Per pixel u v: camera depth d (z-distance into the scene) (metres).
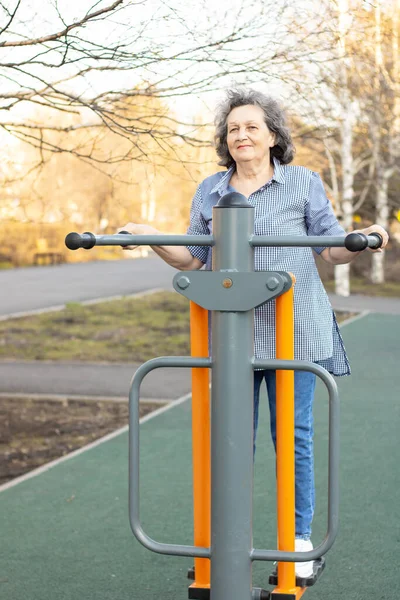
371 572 4.26
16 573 4.31
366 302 20.44
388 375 10.10
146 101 6.07
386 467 6.12
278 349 2.93
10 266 34.50
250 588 2.92
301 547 3.55
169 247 3.70
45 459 6.79
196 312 2.97
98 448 6.81
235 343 2.85
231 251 2.85
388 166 22.27
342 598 3.97
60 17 5.12
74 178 20.64
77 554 4.55
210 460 2.92
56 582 4.20
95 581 4.21
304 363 2.86
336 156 22.75
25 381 10.37
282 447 2.97
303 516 3.63
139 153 6.26
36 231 36.31
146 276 29.91
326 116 7.45
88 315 18.09
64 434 7.61
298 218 3.68
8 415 8.38
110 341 14.36
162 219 45.28
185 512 5.21
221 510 2.89
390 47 13.82
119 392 9.64
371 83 14.34
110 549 4.62
